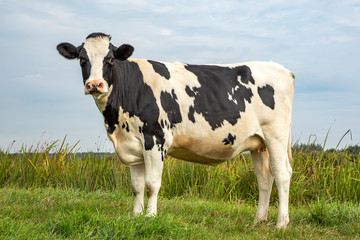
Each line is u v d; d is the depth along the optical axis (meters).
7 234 4.31
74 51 5.35
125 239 4.51
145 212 5.07
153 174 5.34
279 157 6.19
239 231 5.71
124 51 5.19
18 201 6.61
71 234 4.51
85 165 9.89
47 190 7.86
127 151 5.51
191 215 6.43
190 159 6.15
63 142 10.25
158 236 4.67
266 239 5.27
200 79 5.80
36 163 9.75
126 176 9.59
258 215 6.43
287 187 6.20
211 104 5.72
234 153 6.12
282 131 6.23
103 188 9.45
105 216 5.29
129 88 5.41
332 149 9.88
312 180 9.13
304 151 9.82
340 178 8.93
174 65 5.90
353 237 5.78
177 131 5.55
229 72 6.11
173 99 5.50
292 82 6.46
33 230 4.48
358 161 9.10
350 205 7.52
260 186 6.53
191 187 9.41
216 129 5.74
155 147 5.34
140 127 5.36
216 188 9.16
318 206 6.66
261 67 6.38
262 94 6.14
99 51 5.13
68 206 6.13
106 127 5.54
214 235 5.20
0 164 9.68
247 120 5.96
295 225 6.27
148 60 5.75
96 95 5.05
